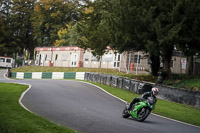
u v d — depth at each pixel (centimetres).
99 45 4012
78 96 2609
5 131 1027
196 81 3306
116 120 1564
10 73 6575
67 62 6706
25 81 4331
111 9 4012
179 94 2750
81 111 1778
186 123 1773
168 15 3131
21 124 1152
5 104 1775
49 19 9988
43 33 10444
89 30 4256
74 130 1230
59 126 1199
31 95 2433
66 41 8512
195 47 3356
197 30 3181
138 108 1605
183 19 3028
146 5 3266
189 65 4509
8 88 2855
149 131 1345
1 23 10100
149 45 3073
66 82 4156
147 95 1630
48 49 7438
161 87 2973
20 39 10856
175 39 2972
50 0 9712
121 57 5219
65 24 9788
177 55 5409
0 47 9962
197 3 3133
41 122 1246
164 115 2014
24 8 10800
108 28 3600
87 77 4875
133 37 3344
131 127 1398
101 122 1464
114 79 3888
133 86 3391
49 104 1994
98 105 2141
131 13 3244
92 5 5159
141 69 5109
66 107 1905
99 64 5859
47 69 6712
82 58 6344
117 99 2647
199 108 2516
